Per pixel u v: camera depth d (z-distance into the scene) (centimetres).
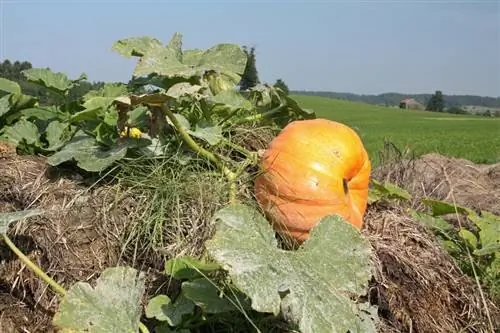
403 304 253
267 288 183
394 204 308
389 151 463
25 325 224
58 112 332
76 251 230
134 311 201
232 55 287
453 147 2230
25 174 253
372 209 292
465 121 5038
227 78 297
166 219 231
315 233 207
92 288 207
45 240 230
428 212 376
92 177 251
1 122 320
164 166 251
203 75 296
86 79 351
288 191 235
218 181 246
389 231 277
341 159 239
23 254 224
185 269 210
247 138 286
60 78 329
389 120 4769
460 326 264
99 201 239
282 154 240
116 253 230
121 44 280
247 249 192
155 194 234
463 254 321
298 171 235
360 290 199
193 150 257
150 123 247
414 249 274
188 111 279
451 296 269
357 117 4956
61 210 236
